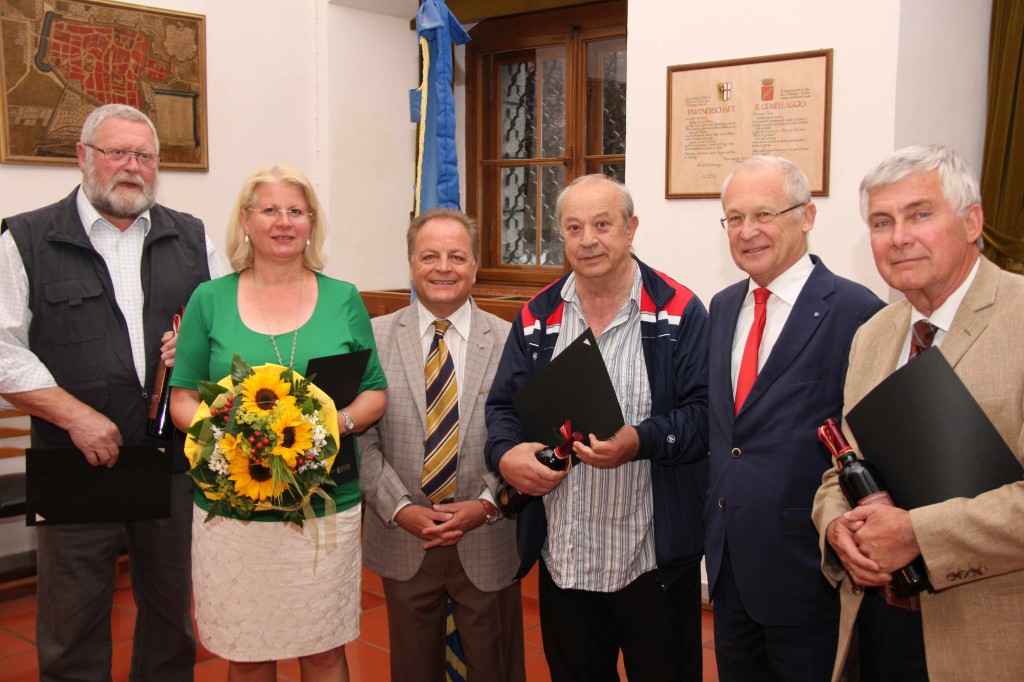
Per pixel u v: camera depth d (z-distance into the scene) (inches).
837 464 64.8
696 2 134.3
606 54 181.6
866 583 59.8
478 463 93.4
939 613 59.0
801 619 74.9
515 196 199.2
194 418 79.9
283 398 77.1
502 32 192.2
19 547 161.8
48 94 158.1
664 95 138.8
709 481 82.8
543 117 192.1
